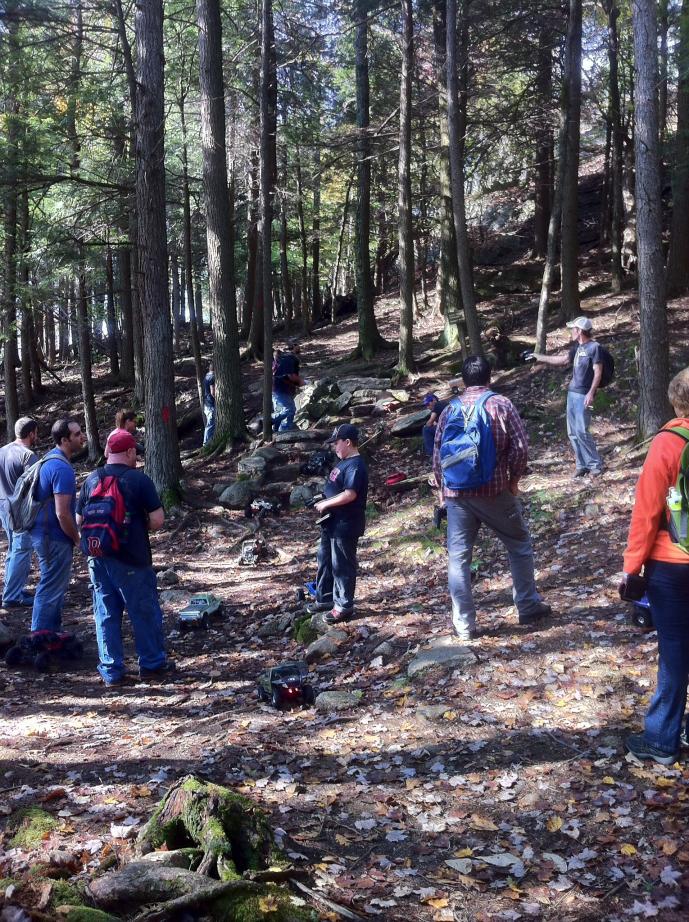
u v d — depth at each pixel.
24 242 17.83
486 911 3.04
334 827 3.67
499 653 5.48
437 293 25.67
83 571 10.28
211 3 14.50
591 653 5.25
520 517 5.74
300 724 4.94
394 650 6.09
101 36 17.55
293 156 23.86
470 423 5.45
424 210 26.17
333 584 7.39
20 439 8.40
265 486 12.76
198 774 4.21
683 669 3.84
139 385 21.83
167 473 12.62
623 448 10.28
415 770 4.19
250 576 9.74
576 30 16.36
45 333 38.22
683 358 13.83
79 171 16.81
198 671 6.43
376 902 3.06
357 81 20.22
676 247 17.48
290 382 15.36
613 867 3.26
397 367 17.27
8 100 15.11
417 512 10.32
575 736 4.31
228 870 2.83
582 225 27.62
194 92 20.09
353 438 7.02
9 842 3.46
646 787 3.77
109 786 4.13
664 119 18.52
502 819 3.67
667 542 3.73
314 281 34.06
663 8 14.56
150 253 12.62
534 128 21.02
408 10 16.56
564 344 16.31
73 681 6.28
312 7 19.03
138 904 2.71
